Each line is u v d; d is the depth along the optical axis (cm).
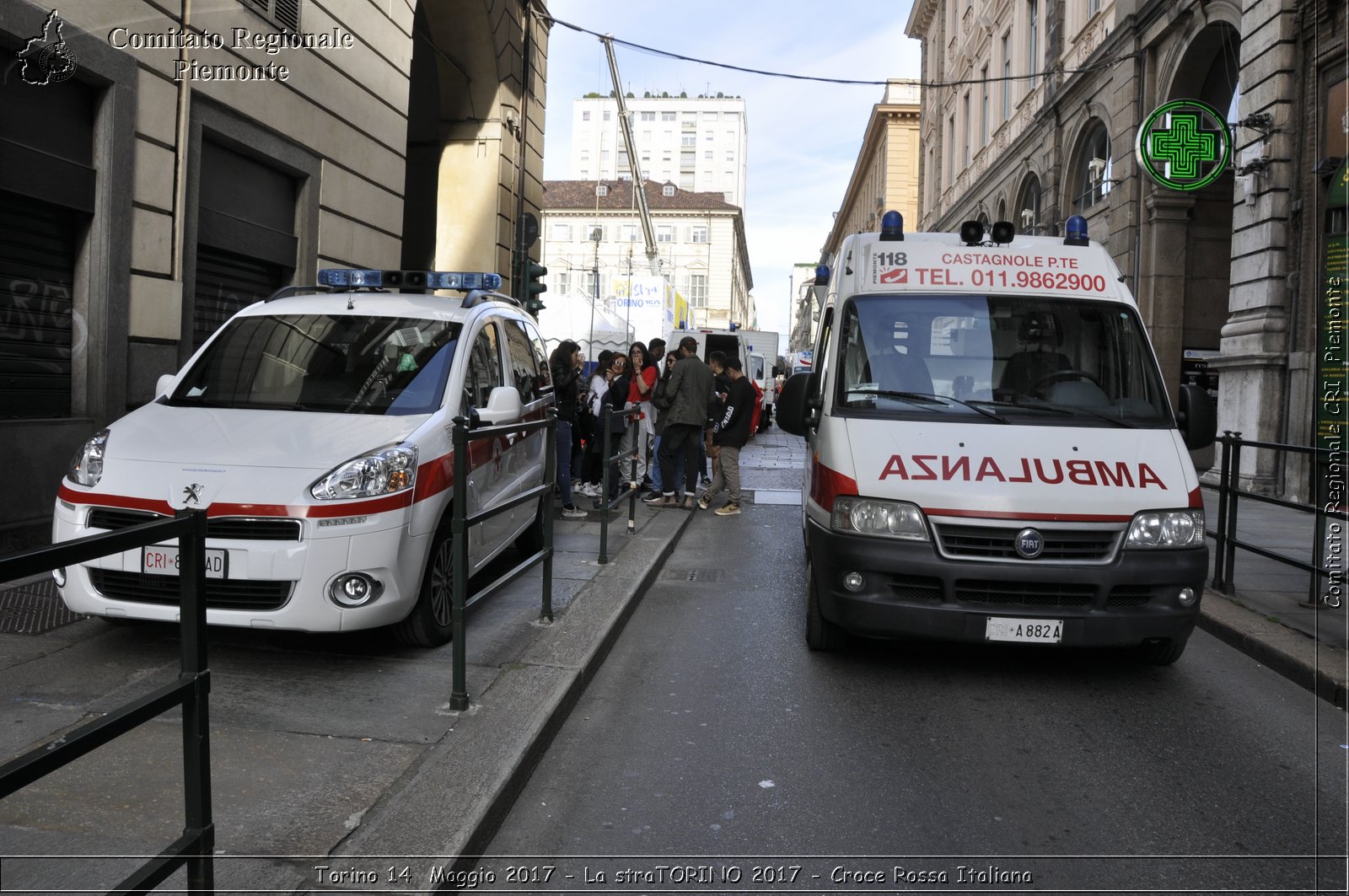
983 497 482
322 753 365
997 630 476
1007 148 2767
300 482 446
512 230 1791
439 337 584
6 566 171
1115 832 345
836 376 570
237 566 436
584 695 480
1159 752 423
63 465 699
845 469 511
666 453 1130
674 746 416
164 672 438
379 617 455
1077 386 557
